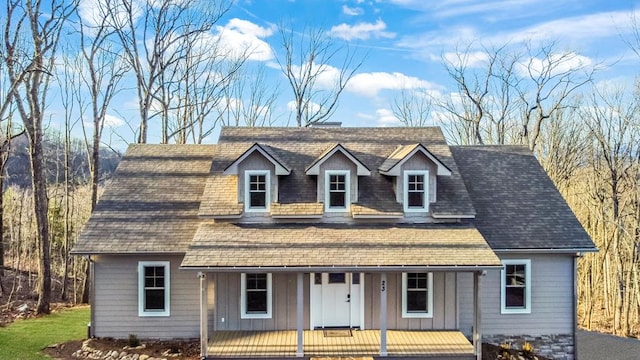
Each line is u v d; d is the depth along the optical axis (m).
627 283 23.17
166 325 14.71
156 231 14.93
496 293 15.10
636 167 24.22
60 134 33.50
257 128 18.11
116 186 16.47
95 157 23.31
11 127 24.67
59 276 28.91
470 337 15.04
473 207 15.46
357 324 14.62
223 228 14.48
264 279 14.60
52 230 28.64
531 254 15.17
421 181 15.23
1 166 23.92
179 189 16.53
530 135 33.50
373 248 13.54
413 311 14.67
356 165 15.09
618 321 22.95
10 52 18.22
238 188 14.99
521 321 15.12
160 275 14.76
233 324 14.51
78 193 30.91
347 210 15.03
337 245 13.64
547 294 15.19
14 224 28.86
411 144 16.97
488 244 14.87
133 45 26.91
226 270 12.62
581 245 14.98
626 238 24.58
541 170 17.91
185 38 30.61
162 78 29.92
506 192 16.91
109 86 24.55
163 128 29.12
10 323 16.98
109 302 14.63
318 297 14.65
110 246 14.29
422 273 14.73
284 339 13.67
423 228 14.65
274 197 15.02
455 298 14.70
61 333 15.61
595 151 27.88
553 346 15.13
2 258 24.33
